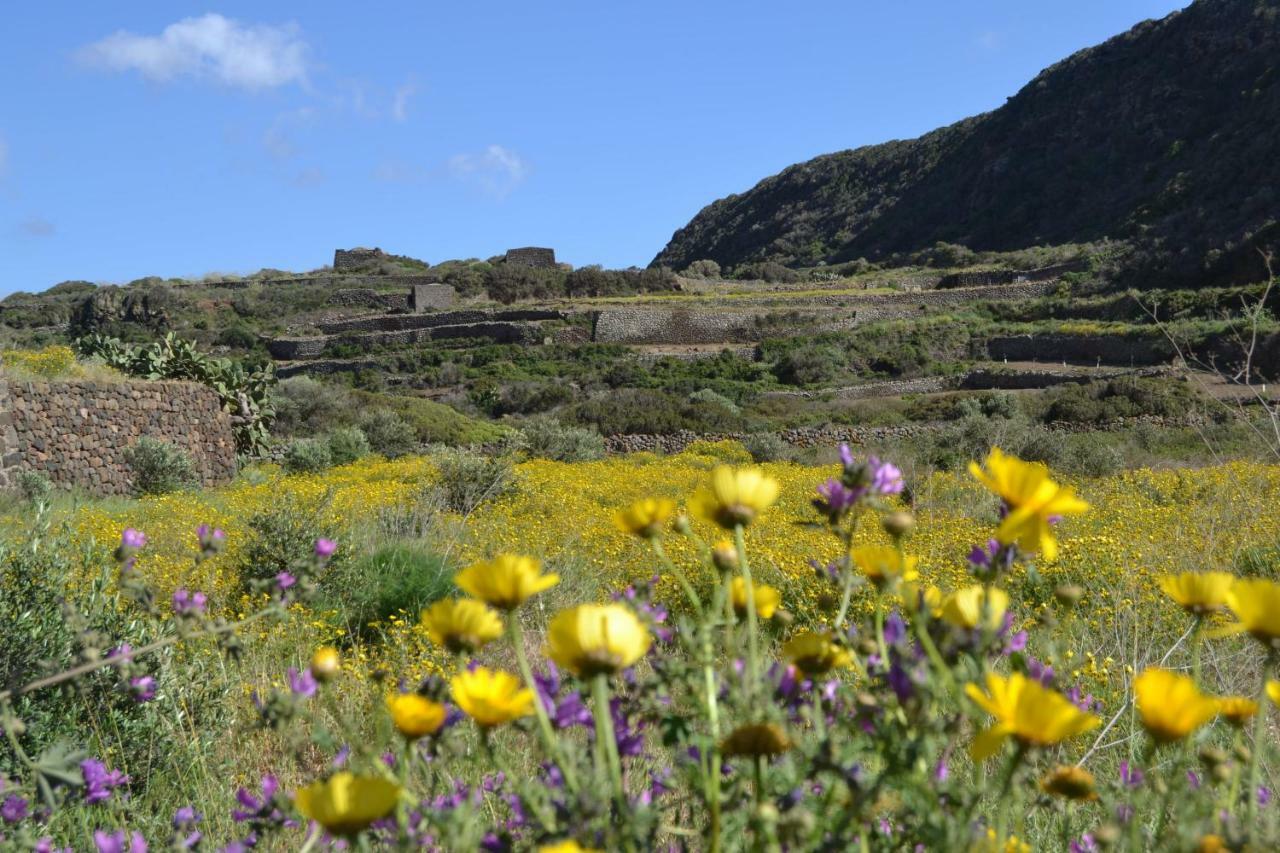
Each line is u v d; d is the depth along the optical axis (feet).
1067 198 357.41
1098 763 8.41
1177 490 35.09
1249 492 25.64
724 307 225.97
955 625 3.59
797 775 3.37
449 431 105.81
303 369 210.59
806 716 3.83
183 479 55.42
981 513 25.90
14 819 5.68
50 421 49.67
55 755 4.43
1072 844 4.51
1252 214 223.71
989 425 65.05
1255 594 3.54
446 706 3.95
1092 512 27.48
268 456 74.49
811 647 3.84
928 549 19.89
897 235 419.13
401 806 3.32
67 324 280.51
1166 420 91.97
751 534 22.58
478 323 221.05
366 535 23.63
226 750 10.70
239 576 18.67
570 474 57.11
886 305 238.27
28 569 9.94
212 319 266.36
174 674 10.56
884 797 3.64
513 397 151.02
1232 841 3.20
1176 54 358.02
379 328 237.25
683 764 3.55
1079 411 98.99
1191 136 329.72
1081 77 388.98
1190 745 3.56
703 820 3.94
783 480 48.14
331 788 2.89
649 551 22.41
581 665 3.13
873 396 159.12
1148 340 157.58
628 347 206.90
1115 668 11.51
